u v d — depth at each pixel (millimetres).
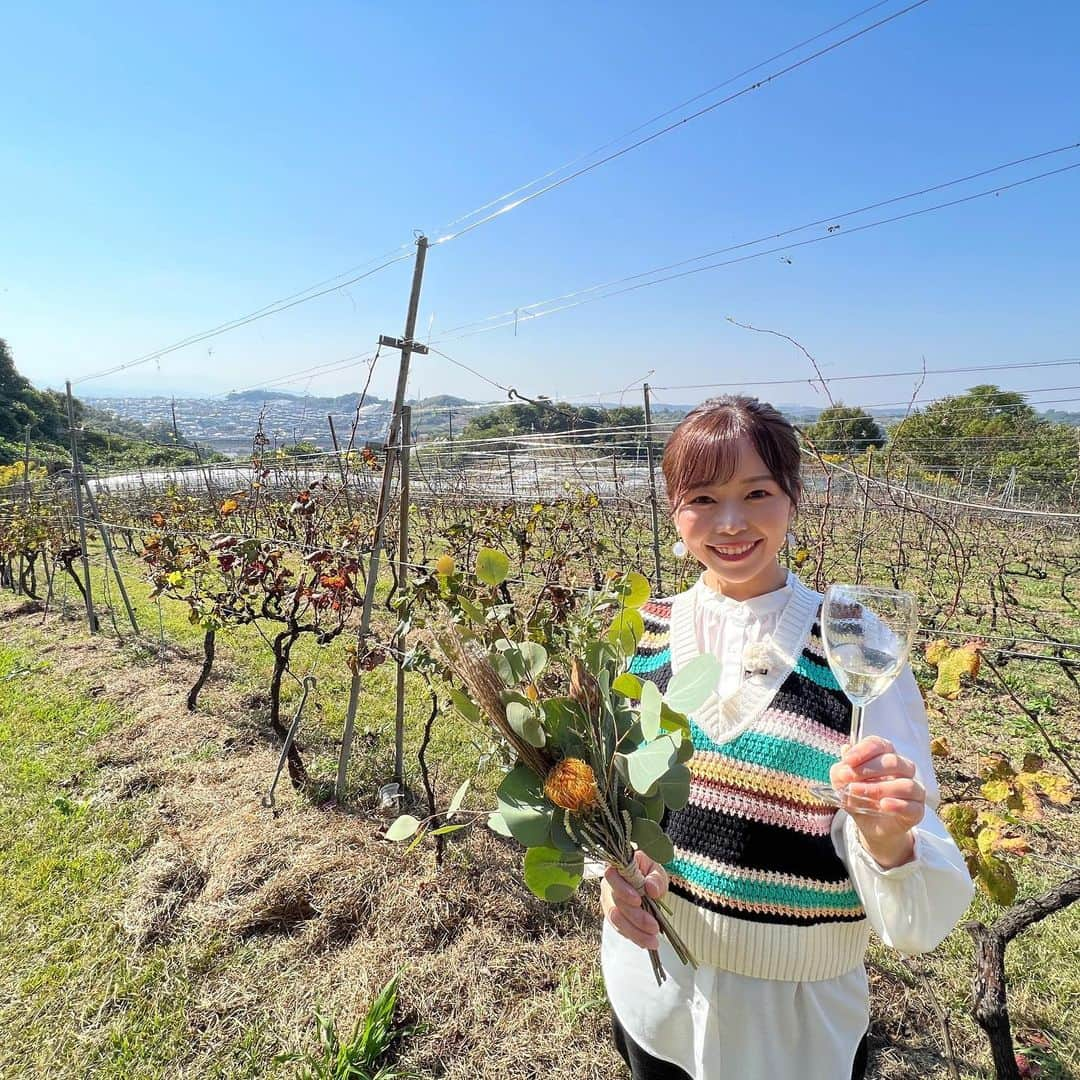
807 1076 1009
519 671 970
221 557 3867
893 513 7453
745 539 1037
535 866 894
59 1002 2305
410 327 3021
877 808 803
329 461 5164
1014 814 1929
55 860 2992
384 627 6188
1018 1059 1979
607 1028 2127
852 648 893
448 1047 2098
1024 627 6555
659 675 1160
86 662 5570
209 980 2377
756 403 1056
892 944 904
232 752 3971
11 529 8461
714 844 1032
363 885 2736
